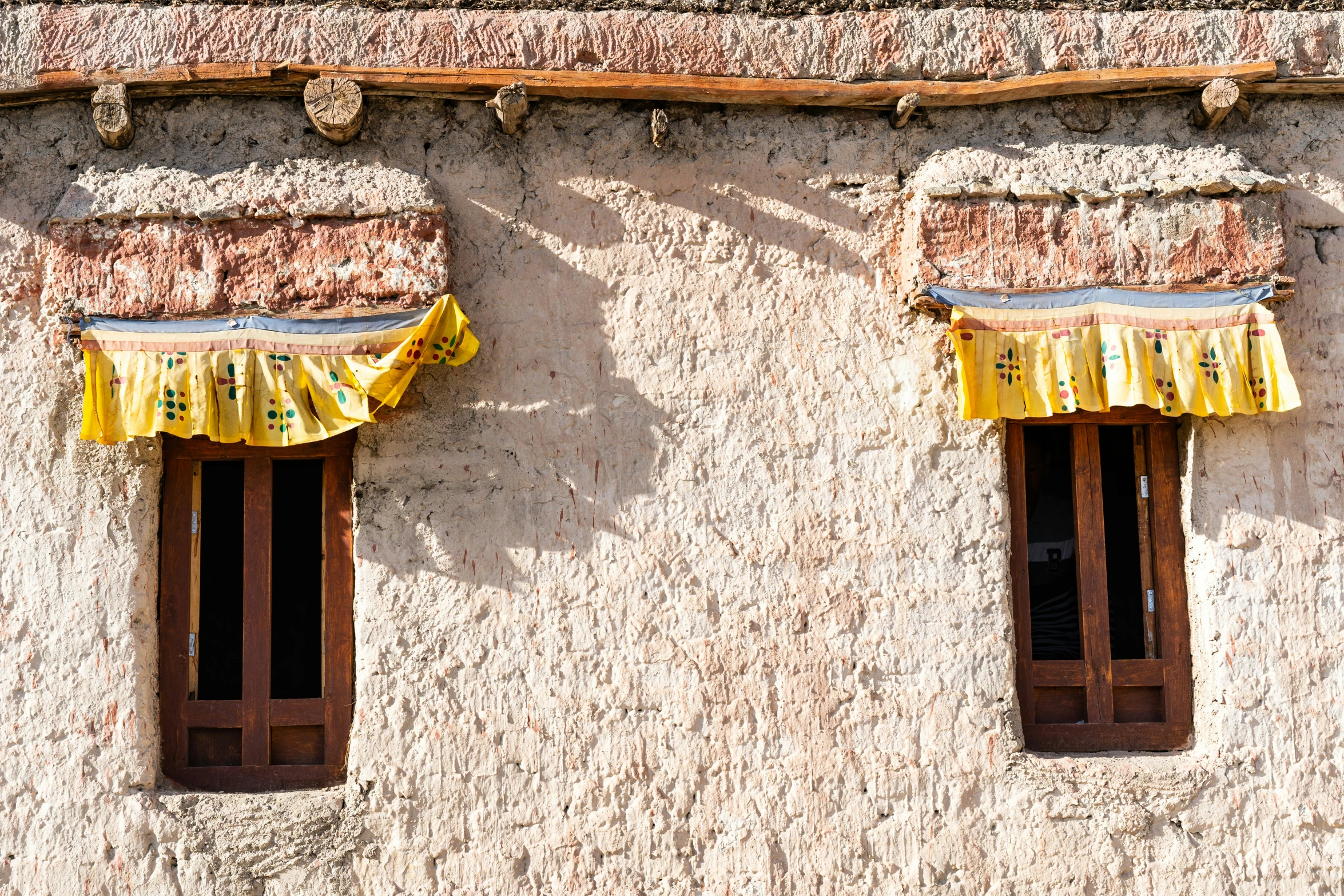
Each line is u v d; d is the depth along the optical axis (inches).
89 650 161.9
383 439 168.7
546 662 165.6
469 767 162.9
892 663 168.1
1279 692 169.3
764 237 177.8
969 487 172.6
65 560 163.8
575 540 168.7
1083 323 170.2
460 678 164.7
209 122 173.8
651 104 179.2
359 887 159.8
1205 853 165.3
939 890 163.8
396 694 163.6
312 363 163.6
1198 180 173.8
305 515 243.3
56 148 172.6
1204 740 169.9
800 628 168.4
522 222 175.3
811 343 175.5
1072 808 165.0
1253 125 184.1
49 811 158.6
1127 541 211.5
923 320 176.4
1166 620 175.6
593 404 171.9
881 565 170.4
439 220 169.2
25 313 168.7
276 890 158.7
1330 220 181.5
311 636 238.7
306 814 159.6
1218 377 169.5
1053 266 171.8
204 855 158.4
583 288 174.7
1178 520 177.8
